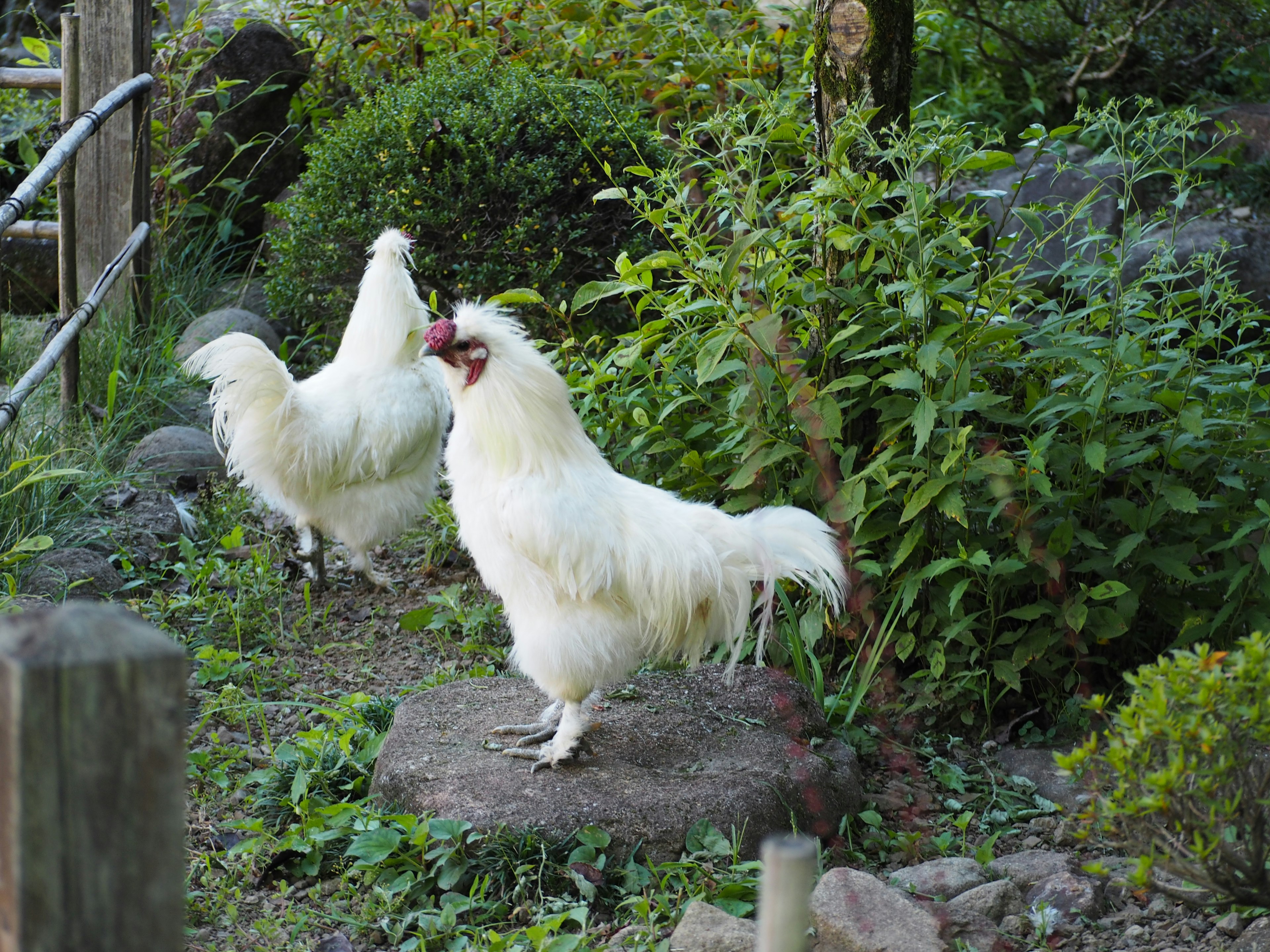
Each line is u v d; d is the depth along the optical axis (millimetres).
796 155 5309
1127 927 3266
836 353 4188
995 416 4172
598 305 6848
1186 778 2520
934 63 10609
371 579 5422
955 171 4258
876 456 4453
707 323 4832
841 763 3908
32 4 10328
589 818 3400
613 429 4953
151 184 8125
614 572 3498
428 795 3521
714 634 3709
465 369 3516
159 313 7812
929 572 4102
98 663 1300
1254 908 3020
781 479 4637
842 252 4480
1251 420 4305
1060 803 3984
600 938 3131
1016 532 4160
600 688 4184
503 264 6633
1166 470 4355
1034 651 4230
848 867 3525
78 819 1321
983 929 3158
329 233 6902
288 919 3225
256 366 4727
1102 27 9930
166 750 1351
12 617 1356
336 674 4711
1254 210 8578
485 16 8320
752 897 3250
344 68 8781
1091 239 4426
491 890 3289
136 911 1365
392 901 3254
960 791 4039
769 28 8195
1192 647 4195
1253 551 4355
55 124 6785
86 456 5941
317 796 3756
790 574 3619
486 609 5074
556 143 6703
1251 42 9977
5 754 1299
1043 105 9750
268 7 9266
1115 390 4188
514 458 3512
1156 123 4328
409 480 5215
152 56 8109
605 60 7957
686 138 5125
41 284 8570
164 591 5203
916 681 4547
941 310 4266
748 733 3943
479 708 4062
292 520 5840
